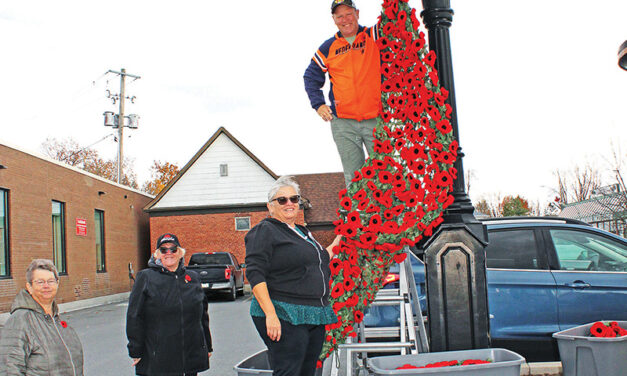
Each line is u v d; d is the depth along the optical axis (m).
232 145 30.98
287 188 3.94
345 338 4.51
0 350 3.74
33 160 18.05
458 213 4.81
